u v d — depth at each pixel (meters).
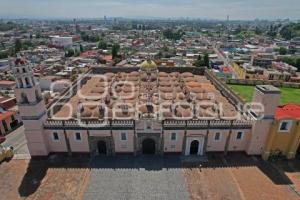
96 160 54.19
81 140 54.03
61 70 134.88
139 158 54.84
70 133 53.22
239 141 55.25
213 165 52.88
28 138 52.62
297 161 54.94
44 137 53.19
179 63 157.50
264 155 54.72
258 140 53.88
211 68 156.38
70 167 52.03
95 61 160.25
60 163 53.25
